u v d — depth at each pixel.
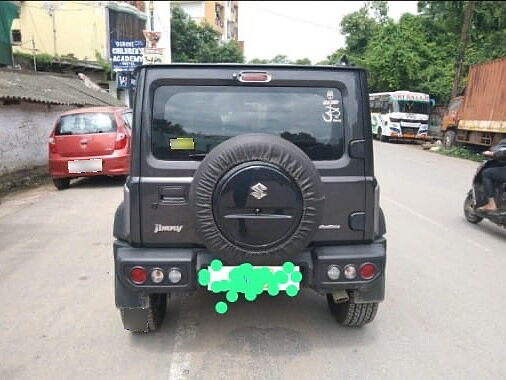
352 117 3.10
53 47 25.20
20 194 9.09
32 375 2.99
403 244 5.92
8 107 10.16
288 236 2.81
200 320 3.75
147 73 3.02
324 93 3.10
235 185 2.73
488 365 3.13
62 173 8.97
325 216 3.08
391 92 26.34
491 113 16.09
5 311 3.92
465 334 3.57
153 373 3.01
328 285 3.01
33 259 5.22
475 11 25.91
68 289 4.38
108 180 10.46
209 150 3.07
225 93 3.06
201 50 36.09
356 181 3.09
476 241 6.12
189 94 3.05
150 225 3.03
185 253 2.99
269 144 2.74
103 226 6.59
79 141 8.89
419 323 3.75
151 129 3.03
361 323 3.54
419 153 18.91
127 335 3.51
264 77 3.04
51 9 24.89
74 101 13.07
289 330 3.59
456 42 27.73
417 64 27.31
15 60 21.14
